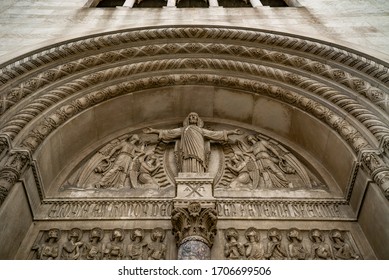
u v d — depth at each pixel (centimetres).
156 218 477
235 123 663
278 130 633
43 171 495
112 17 744
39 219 473
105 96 598
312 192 527
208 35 666
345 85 550
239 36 657
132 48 646
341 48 592
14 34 640
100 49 631
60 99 549
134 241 451
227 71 645
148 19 734
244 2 902
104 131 621
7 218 403
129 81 624
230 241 448
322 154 563
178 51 659
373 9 732
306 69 602
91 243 448
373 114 489
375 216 426
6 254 407
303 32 657
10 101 484
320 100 561
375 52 564
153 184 547
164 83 636
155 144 622
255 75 630
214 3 841
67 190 525
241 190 531
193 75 640
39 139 479
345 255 436
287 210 492
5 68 516
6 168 415
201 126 628
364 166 446
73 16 738
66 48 598
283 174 569
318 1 802
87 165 573
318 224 474
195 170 520
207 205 449
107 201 499
